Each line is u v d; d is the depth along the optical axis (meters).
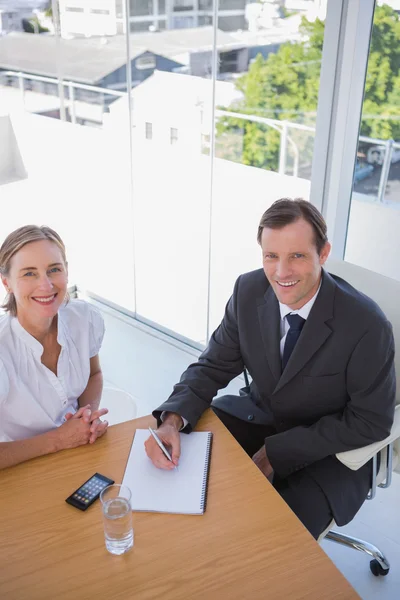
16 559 1.25
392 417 1.71
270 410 1.98
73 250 3.70
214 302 3.12
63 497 1.40
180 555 1.26
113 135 3.10
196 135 2.75
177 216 3.04
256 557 1.26
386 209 2.43
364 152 2.38
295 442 1.75
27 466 1.50
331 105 2.34
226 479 1.47
